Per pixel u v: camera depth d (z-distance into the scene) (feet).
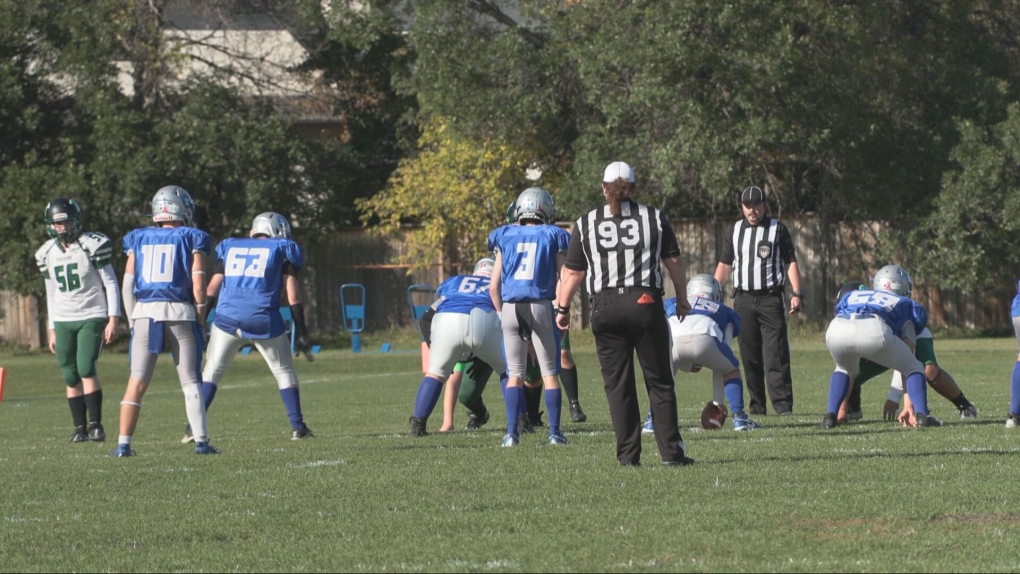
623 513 70.90
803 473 84.17
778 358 137.69
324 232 364.38
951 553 59.67
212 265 359.05
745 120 289.12
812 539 63.00
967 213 297.33
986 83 309.83
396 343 358.02
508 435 109.91
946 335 325.21
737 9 282.15
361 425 142.41
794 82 286.66
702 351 118.32
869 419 127.65
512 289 107.96
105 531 70.79
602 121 331.36
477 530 67.62
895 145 317.83
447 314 118.42
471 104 327.88
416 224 379.96
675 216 342.64
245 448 113.70
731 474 84.17
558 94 329.93
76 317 130.82
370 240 376.68
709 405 98.89
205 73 377.30
